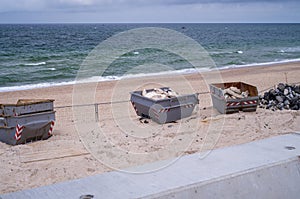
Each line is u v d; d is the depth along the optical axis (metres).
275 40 75.94
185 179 2.67
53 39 69.12
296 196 2.83
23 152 7.82
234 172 2.78
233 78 24.12
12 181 5.94
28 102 9.48
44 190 2.60
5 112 9.16
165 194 2.46
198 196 2.54
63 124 11.29
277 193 2.79
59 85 22.64
